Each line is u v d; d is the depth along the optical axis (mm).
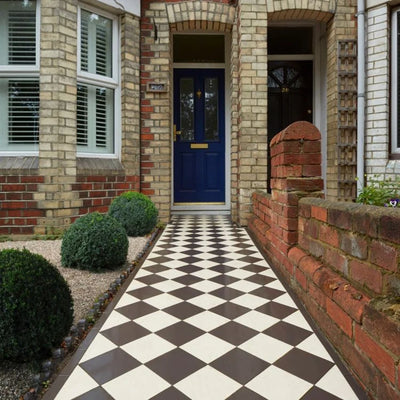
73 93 4559
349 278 1782
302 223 2656
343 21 5199
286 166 2818
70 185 4523
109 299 2520
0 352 1570
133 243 4234
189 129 6730
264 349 1814
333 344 1829
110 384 1528
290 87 6453
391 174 4820
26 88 4496
